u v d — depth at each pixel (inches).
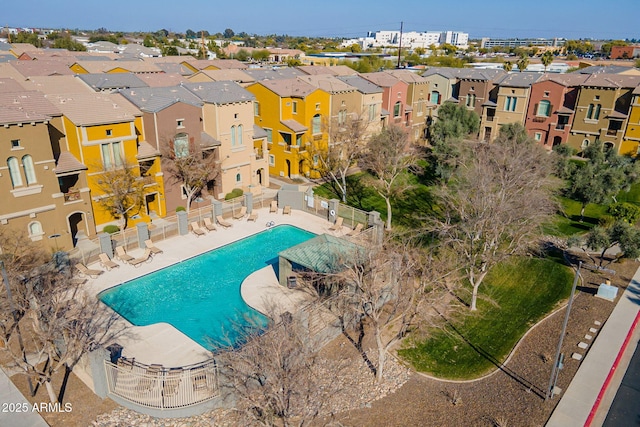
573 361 922.7
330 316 980.6
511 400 818.2
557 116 2418.8
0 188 1149.1
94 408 753.0
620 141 2250.2
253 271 1250.6
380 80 2411.4
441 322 1043.9
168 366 856.3
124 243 1314.0
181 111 1540.4
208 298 1115.9
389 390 837.2
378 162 1694.1
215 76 2292.1
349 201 1803.6
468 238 1206.9
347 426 740.7
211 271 1246.3
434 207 1732.3
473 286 1090.7
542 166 1476.4
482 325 1051.3
